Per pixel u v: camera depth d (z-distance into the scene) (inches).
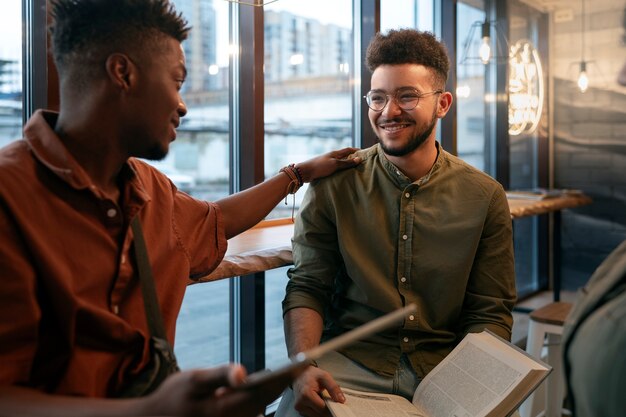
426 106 60.2
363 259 61.6
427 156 62.4
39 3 63.2
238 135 89.8
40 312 34.0
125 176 40.6
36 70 64.1
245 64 87.4
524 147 163.2
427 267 60.4
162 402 29.0
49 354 35.8
